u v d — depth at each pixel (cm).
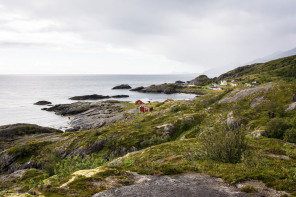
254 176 1021
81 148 4522
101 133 5150
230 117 3672
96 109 11056
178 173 1170
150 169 1208
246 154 1364
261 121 3422
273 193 845
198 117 4894
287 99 4578
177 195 848
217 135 1542
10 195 722
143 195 839
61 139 5466
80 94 18800
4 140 6203
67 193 827
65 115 10731
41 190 905
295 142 2333
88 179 979
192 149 1881
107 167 1208
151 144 3953
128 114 9006
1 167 4528
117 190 888
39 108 12050
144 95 18600
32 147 5078
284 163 1281
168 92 19975
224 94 6825
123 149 4075
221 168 1215
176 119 4966
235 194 856
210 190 907
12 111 11069
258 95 5281
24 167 4331
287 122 2848
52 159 3953
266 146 1809
